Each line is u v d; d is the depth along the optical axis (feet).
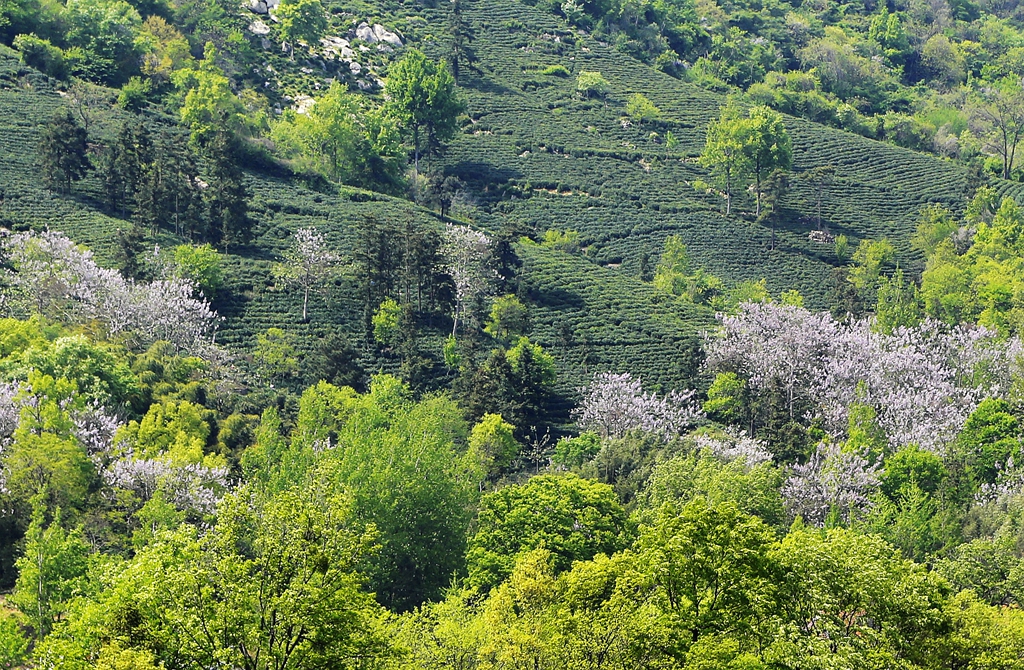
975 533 415.03
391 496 366.02
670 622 213.66
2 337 475.72
